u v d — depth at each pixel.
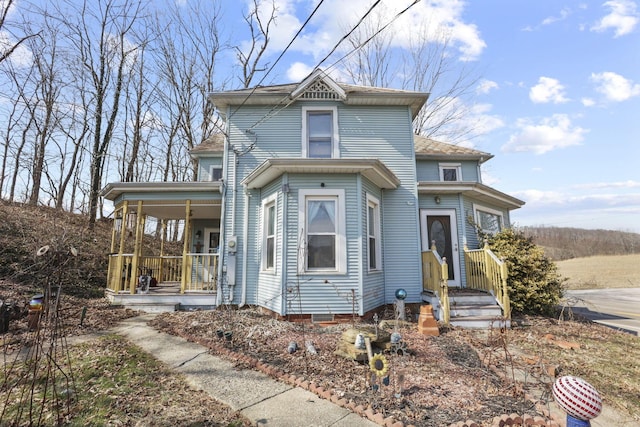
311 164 7.04
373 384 3.63
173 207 10.35
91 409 3.34
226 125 9.23
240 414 3.27
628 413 3.69
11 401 3.47
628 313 10.68
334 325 6.73
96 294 10.25
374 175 7.63
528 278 8.17
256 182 8.28
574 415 2.51
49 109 16.55
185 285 8.80
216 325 6.61
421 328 6.32
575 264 31.95
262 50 19.98
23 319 6.76
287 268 7.13
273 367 4.39
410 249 8.59
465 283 9.09
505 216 12.04
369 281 7.47
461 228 9.44
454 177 12.07
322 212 7.41
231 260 8.45
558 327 7.32
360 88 9.63
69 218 15.48
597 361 5.31
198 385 3.97
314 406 3.42
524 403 3.52
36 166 16.50
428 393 3.66
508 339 6.20
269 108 9.16
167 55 19.14
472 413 3.23
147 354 5.05
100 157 16.50
